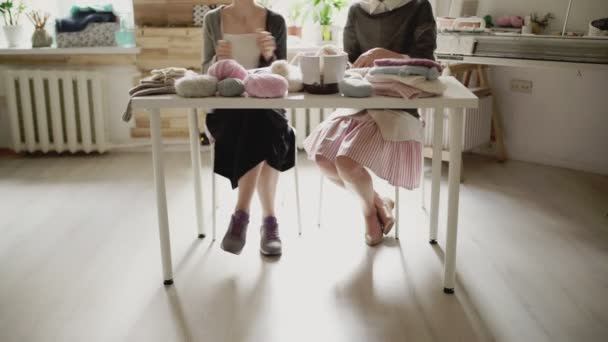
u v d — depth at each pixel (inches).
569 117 138.7
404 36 96.3
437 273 86.7
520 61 110.4
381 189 124.4
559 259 91.6
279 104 73.6
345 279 84.6
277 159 89.1
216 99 73.8
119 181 131.3
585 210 113.2
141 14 150.1
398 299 79.0
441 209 112.9
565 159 141.5
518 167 142.4
